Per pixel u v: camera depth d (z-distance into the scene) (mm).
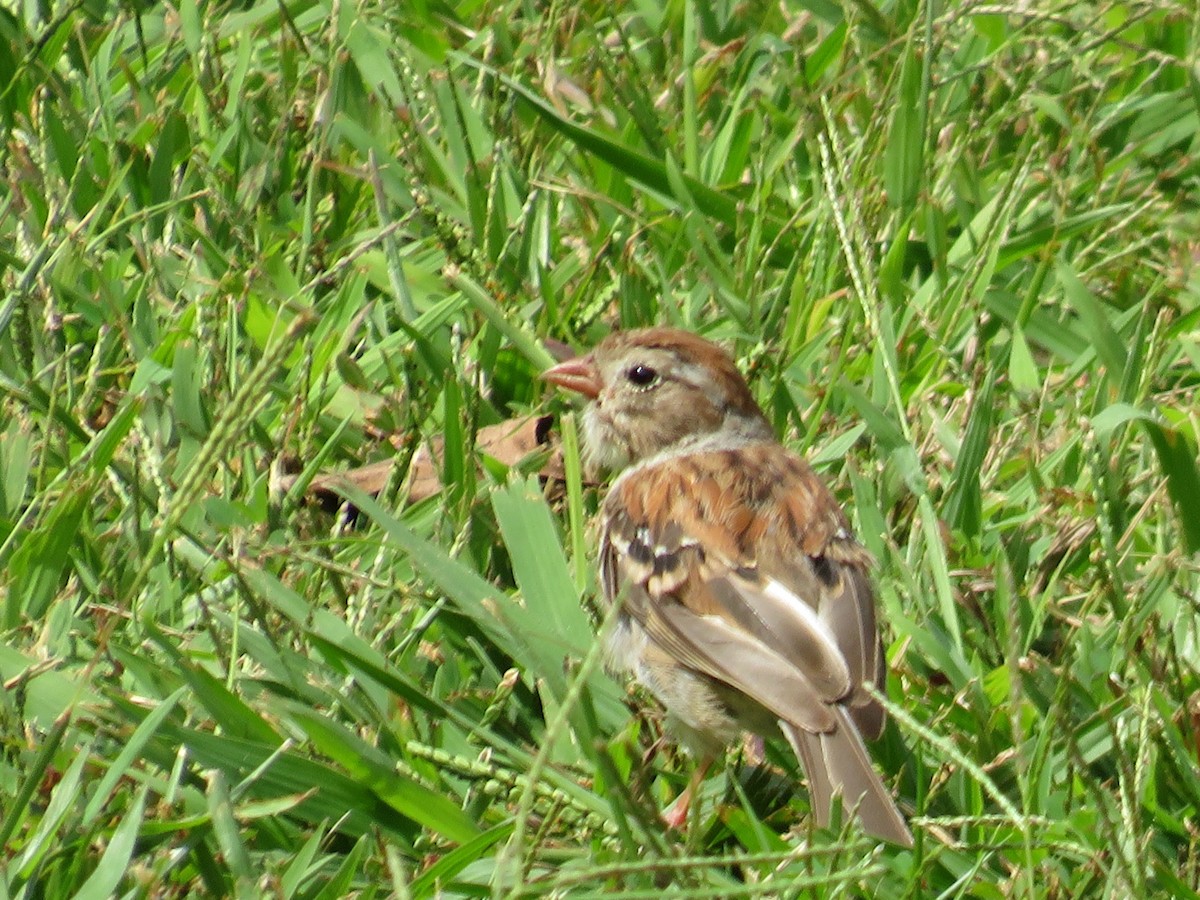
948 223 13961
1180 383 12984
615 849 8734
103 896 7727
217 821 7965
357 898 8344
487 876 8656
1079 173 14398
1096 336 11953
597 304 12703
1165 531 10938
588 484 11469
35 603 9734
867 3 14984
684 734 9836
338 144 13648
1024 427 11938
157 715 8273
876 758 9641
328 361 11578
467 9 15297
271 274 12297
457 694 9664
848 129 14062
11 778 8594
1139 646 10062
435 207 12352
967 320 12812
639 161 13500
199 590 9203
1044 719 9352
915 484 10734
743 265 12945
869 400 11336
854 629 9398
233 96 13758
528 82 14453
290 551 9680
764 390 12289
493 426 11672
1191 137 15023
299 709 8836
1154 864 8438
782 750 10000
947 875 8805
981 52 15438
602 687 9906
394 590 9805
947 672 9867
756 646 9211
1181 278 13242
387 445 11422
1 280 11875
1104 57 15766
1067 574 10938
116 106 14031
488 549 10734
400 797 8766
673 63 14953
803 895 8203
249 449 10945
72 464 10188
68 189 12359
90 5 14812
